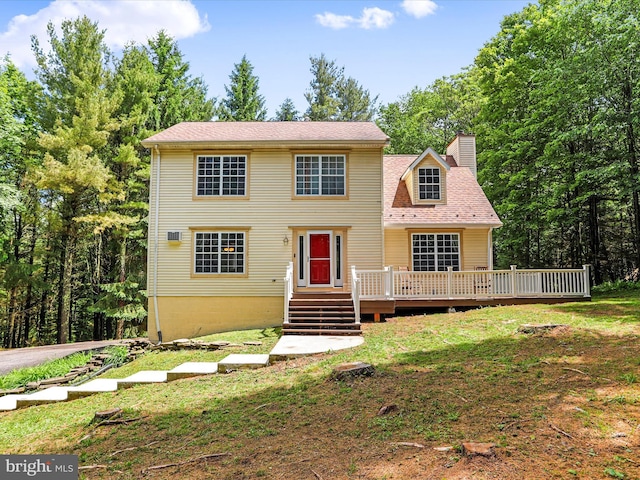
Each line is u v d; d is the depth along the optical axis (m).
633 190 18.11
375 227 16.56
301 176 16.73
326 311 13.92
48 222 22.39
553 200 20.97
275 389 7.24
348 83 44.56
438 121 37.03
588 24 19.56
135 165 23.45
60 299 23.39
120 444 5.50
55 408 7.81
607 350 7.55
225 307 16.30
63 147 21.12
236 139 16.50
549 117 20.95
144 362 11.70
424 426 5.03
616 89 18.59
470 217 17.22
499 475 3.79
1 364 14.66
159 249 16.45
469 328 11.00
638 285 18.28
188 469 4.53
